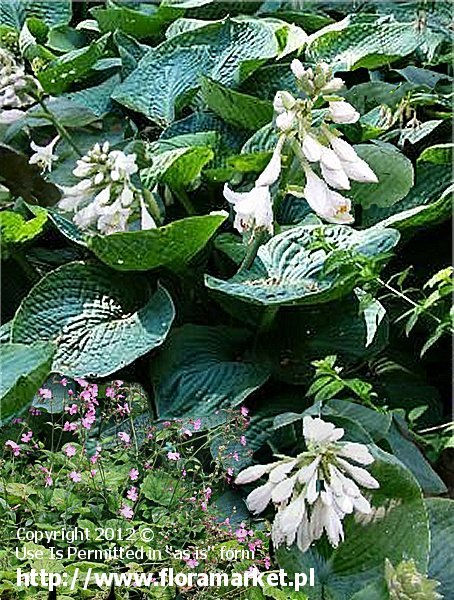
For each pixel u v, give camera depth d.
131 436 0.77
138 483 0.74
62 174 0.99
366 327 0.79
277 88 1.02
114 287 0.83
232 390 0.75
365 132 0.93
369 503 0.64
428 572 0.64
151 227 0.78
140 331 0.78
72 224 0.84
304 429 0.59
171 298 0.82
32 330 0.79
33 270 0.91
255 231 0.71
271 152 0.84
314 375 0.77
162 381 0.77
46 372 0.68
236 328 0.83
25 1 1.27
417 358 0.87
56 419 0.81
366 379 0.83
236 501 0.72
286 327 0.82
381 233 0.77
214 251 0.88
